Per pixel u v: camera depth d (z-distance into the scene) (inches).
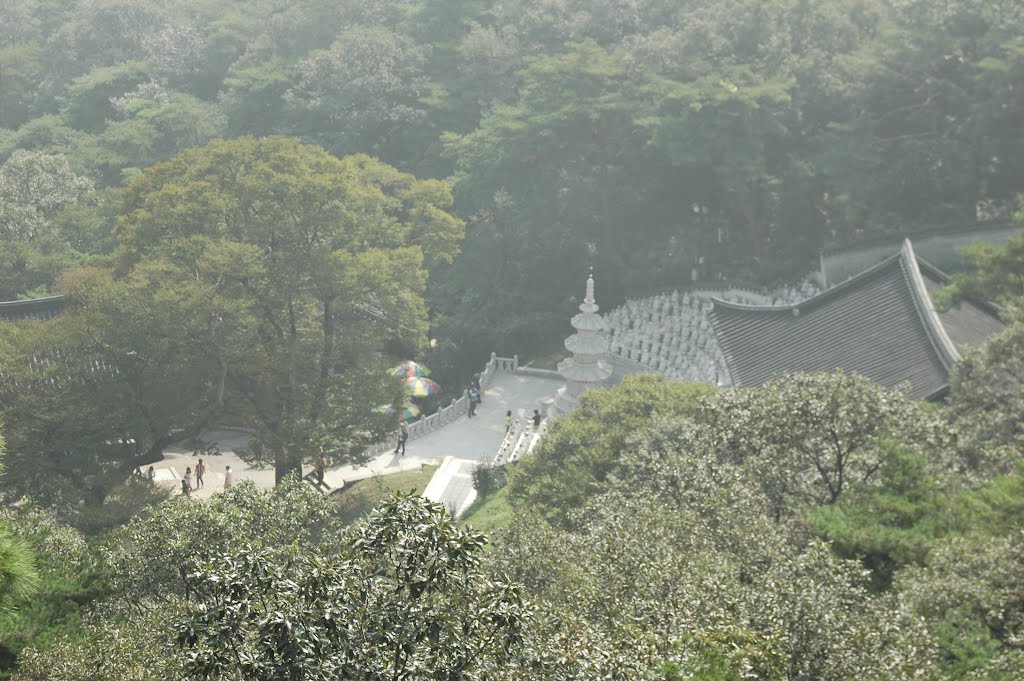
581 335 2866.6
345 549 713.6
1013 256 2122.3
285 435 2449.6
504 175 3636.8
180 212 2536.9
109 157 4229.8
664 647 866.1
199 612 682.2
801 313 2394.2
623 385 2142.0
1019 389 1774.1
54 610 1150.3
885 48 3390.7
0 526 802.2
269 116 4532.5
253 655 654.5
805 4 3614.7
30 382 2290.8
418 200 3073.3
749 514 1240.8
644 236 3742.6
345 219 2603.3
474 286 3683.6
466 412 3127.5
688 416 1923.0
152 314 2364.7
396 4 5098.4
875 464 1460.4
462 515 2245.3
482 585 715.4
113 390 2401.6
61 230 3585.1
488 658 700.0
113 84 4982.8
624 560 1055.6
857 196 3344.0
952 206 3425.2
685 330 3058.6
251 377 2600.9
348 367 2605.8
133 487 2292.1
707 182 3602.4
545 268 3703.3
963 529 1258.6
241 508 1327.5
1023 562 1063.6
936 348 2145.7
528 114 3540.8
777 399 1488.7
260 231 2529.5
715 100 3221.0
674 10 4237.2
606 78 3496.6
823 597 914.1
